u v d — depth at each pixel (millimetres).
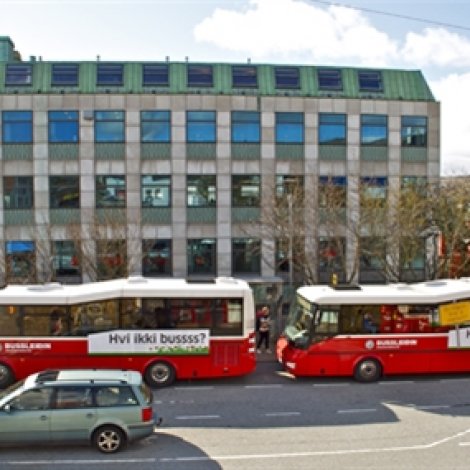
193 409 13906
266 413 13570
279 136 30047
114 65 30766
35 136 28875
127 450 10938
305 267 25203
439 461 10336
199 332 16062
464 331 16781
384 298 16594
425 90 32062
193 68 31141
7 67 30109
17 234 29062
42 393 10703
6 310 15773
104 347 15844
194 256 29953
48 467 10078
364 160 30672
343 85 31719
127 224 27938
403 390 15766
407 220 24766
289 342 17297
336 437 11766
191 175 29672
